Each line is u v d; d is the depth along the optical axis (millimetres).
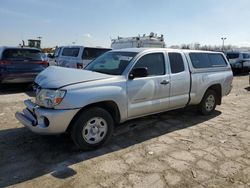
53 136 4777
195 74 5941
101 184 3244
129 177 3428
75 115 4000
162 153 4211
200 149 4426
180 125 5754
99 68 5047
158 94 5090
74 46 11102
